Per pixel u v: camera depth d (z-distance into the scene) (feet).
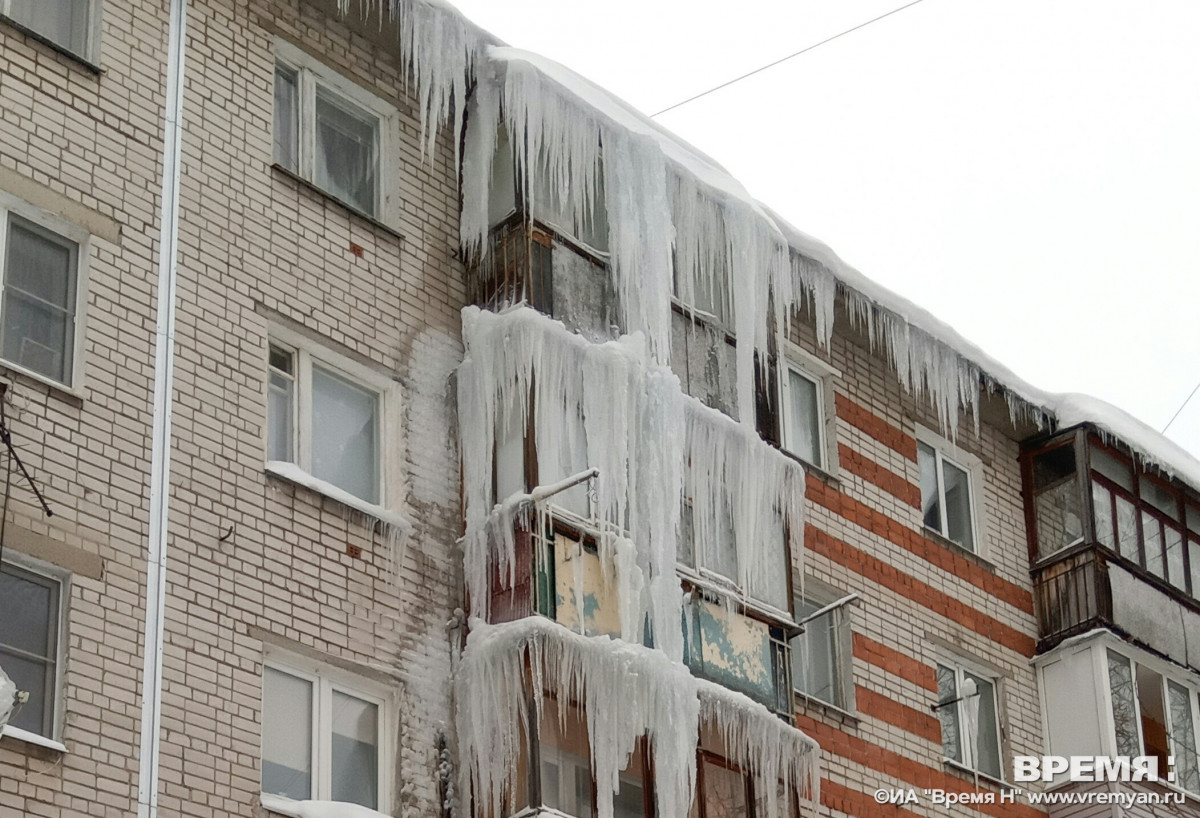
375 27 65.21
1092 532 84.53
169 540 52.31
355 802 54.95
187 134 57.98
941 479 84.58
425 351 62.28
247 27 61.67
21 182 52.85
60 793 47.21
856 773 73.36
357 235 61.93
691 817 60.18
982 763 80.12
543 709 56.49
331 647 55.26
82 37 57.06
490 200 65.10
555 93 65.36
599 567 59.67
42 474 50.08
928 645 79.36
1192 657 86.28
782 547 68.18
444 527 60.08
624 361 62.18
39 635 49.01
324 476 58.59
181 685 50.98
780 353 72.84
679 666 59.41
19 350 51.78
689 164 69.92
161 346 54.44
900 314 80.74
